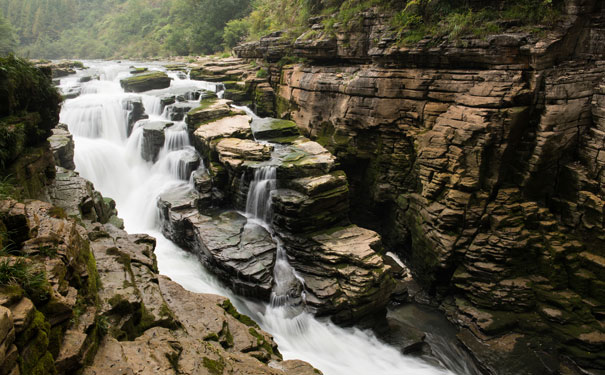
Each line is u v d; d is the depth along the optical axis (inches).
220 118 981.8
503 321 655.8
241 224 748.6
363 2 948.0
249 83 1230.3
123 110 1047.0
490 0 762.8
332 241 702.5
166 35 2536.9
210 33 2126.0
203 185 828.6
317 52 1013.2
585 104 689.0
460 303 709.3
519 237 682.2
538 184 714.8
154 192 871.1
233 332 406.0
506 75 703.7
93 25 3287.4
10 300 180.5
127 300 300.8
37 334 184.2
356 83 891.4
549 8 700.0
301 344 599.5
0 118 487.2
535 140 700.7
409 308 745.6
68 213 510.0
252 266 648.4
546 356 614.5
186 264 722.2
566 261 666.8
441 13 800.3
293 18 1300.4
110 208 729.6
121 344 257.6
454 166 724.7
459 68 775.1
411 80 818.2
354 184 959.0
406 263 873.5
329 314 636.1
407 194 839.1
